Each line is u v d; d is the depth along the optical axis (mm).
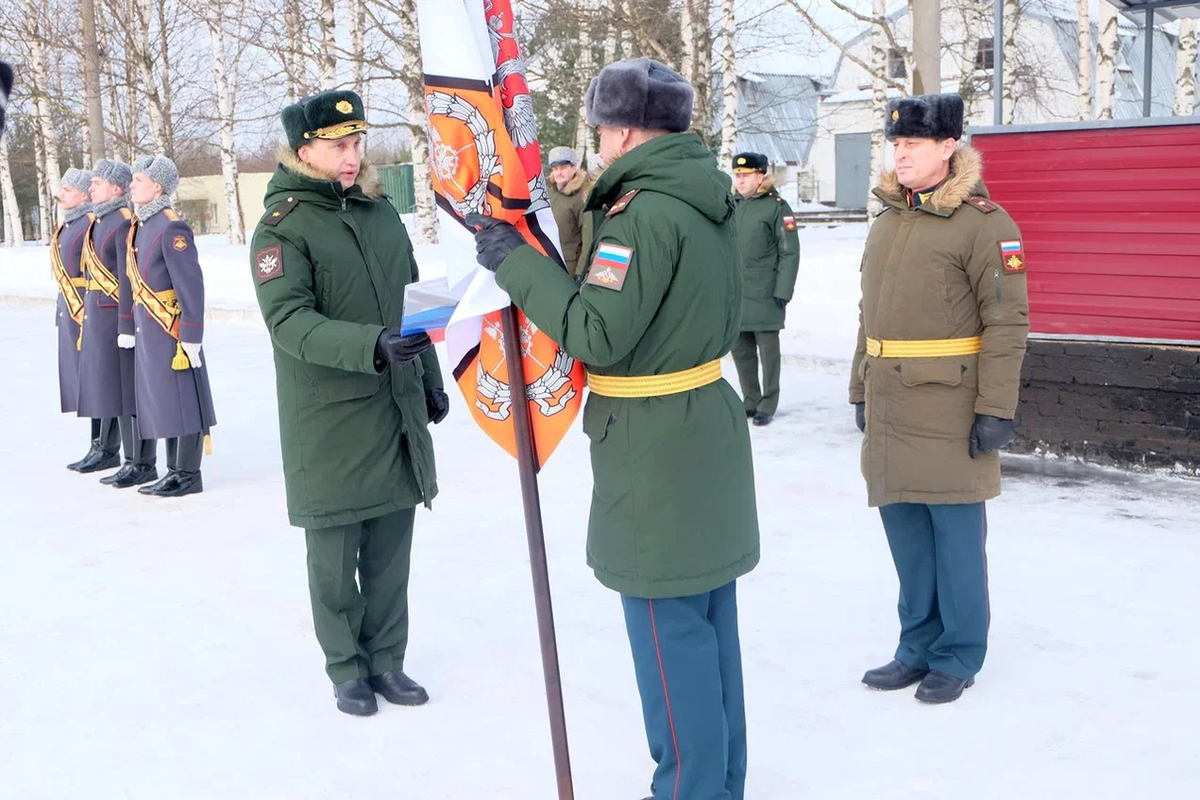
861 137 34469
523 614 4133
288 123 3250
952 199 3266
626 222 2396
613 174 2482
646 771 2998
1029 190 5762
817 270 11820
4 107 1011
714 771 2615
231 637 4000
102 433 6613
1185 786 2805
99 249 6090
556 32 17031
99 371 6168
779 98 37906
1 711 3449
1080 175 5602
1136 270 5516
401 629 3516
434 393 3670
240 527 5355
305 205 3270
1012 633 3773
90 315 6156
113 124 25047
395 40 18219
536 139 2568
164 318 5727
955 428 3275
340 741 3223
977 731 3137
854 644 3752
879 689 3430
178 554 4965
